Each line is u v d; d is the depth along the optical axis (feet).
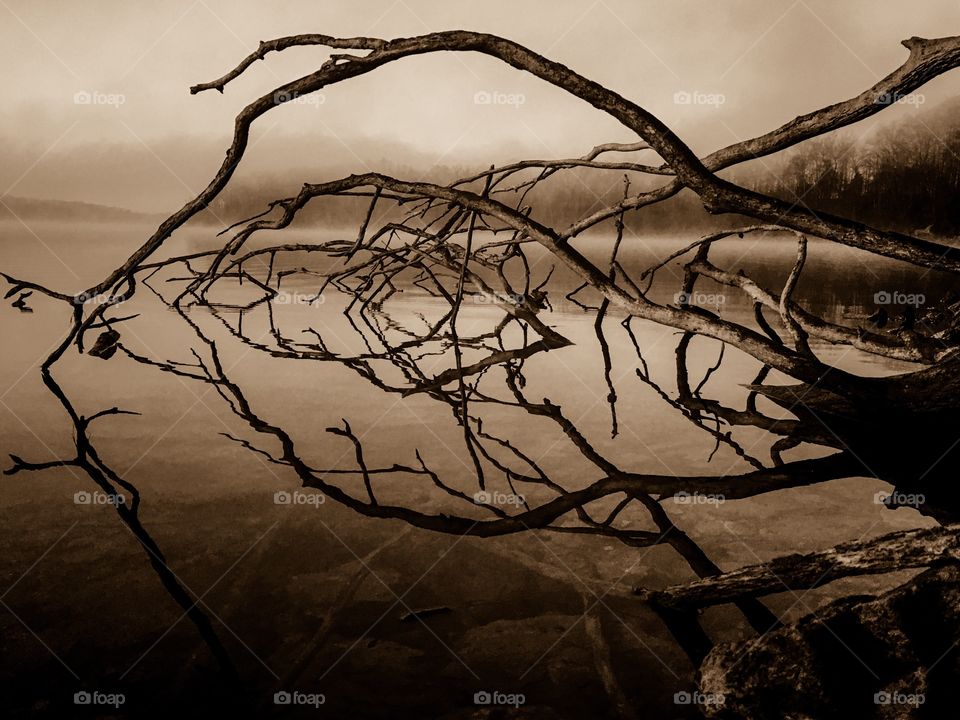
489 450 9.52
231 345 17.17
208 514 7.36
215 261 16.71
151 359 15.48
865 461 8.87
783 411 11.30
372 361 15.37
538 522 7.20
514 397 12.31
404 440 9.97
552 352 16.22
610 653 4.97
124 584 5.90
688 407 11.61
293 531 6.98
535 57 7.95
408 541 6.77
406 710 4.37
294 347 16.98
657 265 15.57
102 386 12.97
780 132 8.25
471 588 5.91
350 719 4.26
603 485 8.21
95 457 9.13
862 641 4.33
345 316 22.09
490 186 12.35
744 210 8.02
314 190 12.73
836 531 6.83
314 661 4.88
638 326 19.70
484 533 6.96
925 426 9.57
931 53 6.66
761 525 7.03
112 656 4.92
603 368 14.55
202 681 4.65
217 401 12.02
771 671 4.27
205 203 11.75
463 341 17.79
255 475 8.55
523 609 5.58
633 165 10.02
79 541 6.70
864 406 9.89
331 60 8.78
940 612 4.33
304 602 5.67
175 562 6.31
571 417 11.07
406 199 12.38
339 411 11.43
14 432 10.20
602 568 6.23
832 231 7.88
